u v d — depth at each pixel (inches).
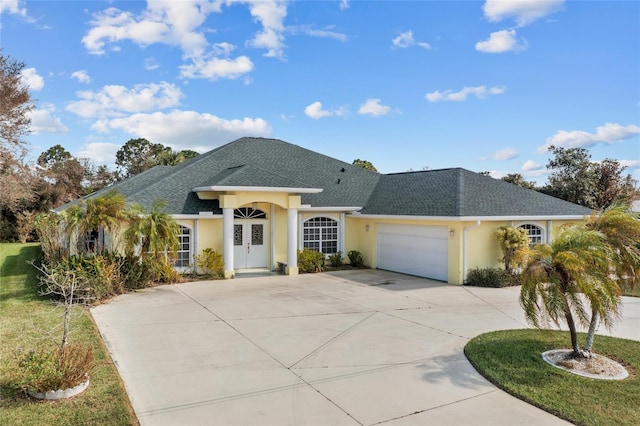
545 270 304.2
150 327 419.5
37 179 1470.2
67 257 594.6
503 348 350.9
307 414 238.1
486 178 847.1
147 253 641.0
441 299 562.9
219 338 384.2
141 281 633.0
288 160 999.6
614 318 453.7
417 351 350.0
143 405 248.4
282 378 291.0
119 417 229.1
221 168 882.1
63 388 250.5
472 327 424.5
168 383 280.8
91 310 492.1
